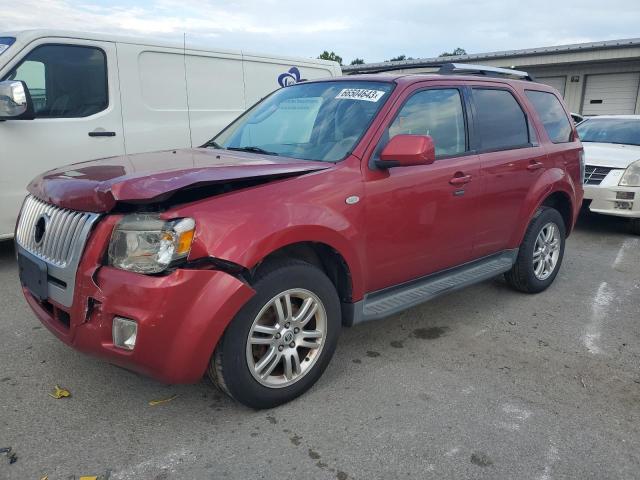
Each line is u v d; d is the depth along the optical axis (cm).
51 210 295
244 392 287
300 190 301
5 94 526
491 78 457
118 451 265
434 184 372
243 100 773
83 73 607
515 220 458
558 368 363
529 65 2169
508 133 454
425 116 383
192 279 257
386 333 415
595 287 537
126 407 304
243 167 298
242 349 279
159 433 281
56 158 583
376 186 336
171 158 342
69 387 323
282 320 297
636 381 348
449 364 365
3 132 541
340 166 326
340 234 312
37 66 571
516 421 298
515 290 516
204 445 272
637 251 688
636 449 276
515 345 398
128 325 256
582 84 2147
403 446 274
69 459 258
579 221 882
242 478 249
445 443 277
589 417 304
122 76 638
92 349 266
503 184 434
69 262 271
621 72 2042
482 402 317
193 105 713
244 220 272
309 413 302
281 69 823
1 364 347
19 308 441
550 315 459
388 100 362
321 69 886
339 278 338
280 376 307
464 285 410
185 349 259
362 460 263
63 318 289
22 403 304
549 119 511
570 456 269
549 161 486
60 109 590
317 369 320
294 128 386
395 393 325
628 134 900
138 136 657
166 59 679
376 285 355
